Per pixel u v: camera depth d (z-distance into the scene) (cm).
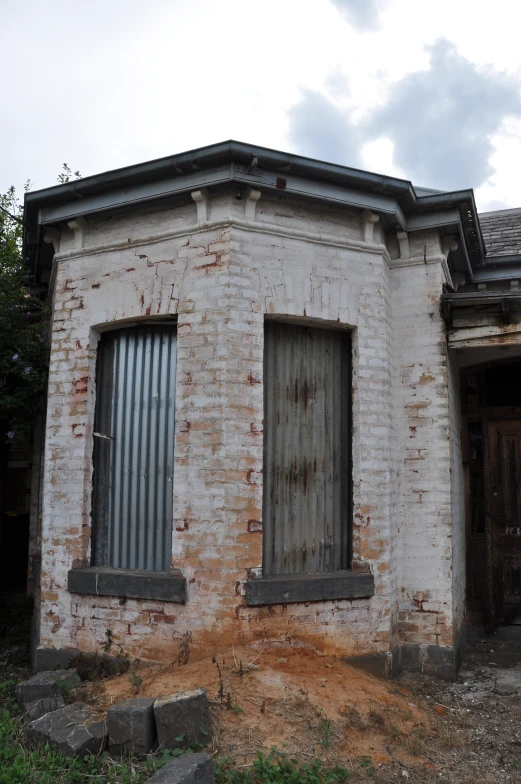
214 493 518
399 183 570
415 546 609
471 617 757
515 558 754
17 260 834
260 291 550
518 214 1016
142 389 592
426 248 641
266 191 553
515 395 788
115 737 401
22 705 484
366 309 596
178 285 557
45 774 373
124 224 594
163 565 561
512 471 766
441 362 623
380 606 569
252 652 503
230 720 418
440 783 395
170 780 337
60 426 599
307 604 538
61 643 567
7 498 1030
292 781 369
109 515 590
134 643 535
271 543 559
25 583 1034
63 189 577
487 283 802
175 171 542
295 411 584
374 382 594
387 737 440
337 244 587
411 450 622
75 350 600
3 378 718
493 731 476
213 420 526
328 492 589
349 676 510
